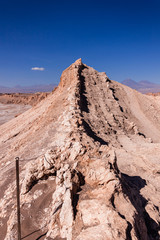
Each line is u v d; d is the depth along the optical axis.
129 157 20.75
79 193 8.79
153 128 43.62
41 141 22.08
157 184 15.73
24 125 38.84
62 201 8.48
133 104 53.19
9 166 18.73
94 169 9.66
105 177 8.98
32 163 10.95
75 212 7.65
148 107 55.28
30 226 8.11
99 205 7.55
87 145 11.51
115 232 6.19
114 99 45.19
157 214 10.34
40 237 7.49
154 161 18.55
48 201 9.27
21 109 150.12
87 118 27.56
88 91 41.81
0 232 8.70
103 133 26.31
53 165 10.58
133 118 43.81
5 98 192.50
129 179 15.45
